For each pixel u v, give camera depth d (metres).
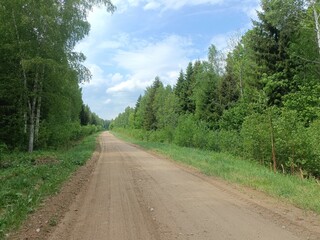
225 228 6.66
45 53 23.41
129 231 6.53
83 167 17.64
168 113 47.34
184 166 17.86
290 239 5.94
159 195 10.09
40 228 6.60
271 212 7.83
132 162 20.58
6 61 23.30
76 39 24.86
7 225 6.62
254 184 11.30
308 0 23.22
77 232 6.46
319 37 22.12
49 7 22.56
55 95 25.23
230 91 39.94
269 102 25.44
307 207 8.14
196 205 8.72
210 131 30.06
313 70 25.94
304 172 14.92
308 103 22.94
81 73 25.00
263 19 27.08
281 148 15.90
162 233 6.39
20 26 22.44
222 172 14.20
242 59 39.03
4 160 18.56
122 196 9.98
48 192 9.91
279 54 26.23
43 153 23.61
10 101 24.89
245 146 19.19
